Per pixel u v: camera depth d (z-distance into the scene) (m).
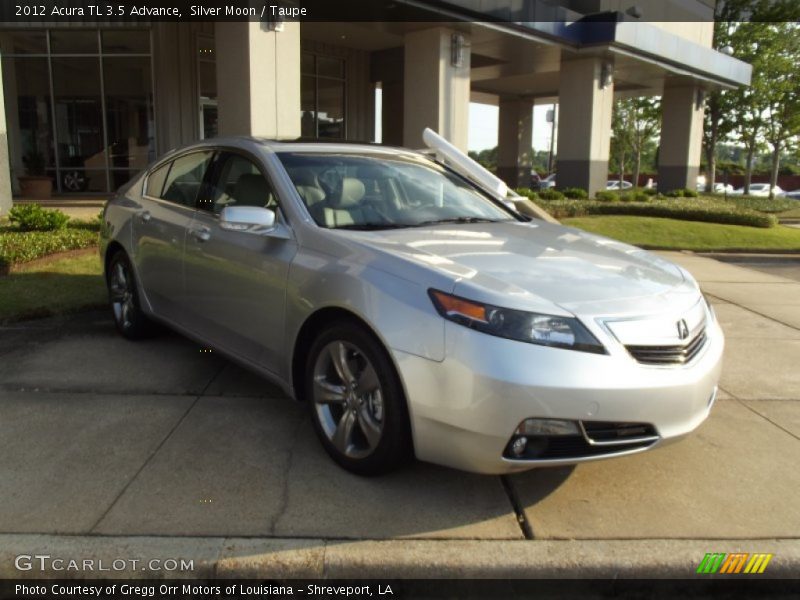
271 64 11.92
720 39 30.97
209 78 18.08
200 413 4.11
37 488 3.21
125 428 3.88
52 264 7.93
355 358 3.37
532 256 3.51
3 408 4.11
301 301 3.53
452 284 2.99
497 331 2.85
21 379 4.58
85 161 18.53
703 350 3.28
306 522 2.99
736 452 3.83
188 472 3.40
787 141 34.22
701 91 26.69
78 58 18.00
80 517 2.98
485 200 4.78
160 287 4.86
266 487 3.27
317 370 3.52
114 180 18.52
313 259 3.54
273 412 4.14
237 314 4.06
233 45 11.74
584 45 19.58
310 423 4.01
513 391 2.79
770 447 3.91
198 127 17.95
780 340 6.33
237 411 4.14
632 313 3.03
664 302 3.19
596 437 2.92
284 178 3.96
